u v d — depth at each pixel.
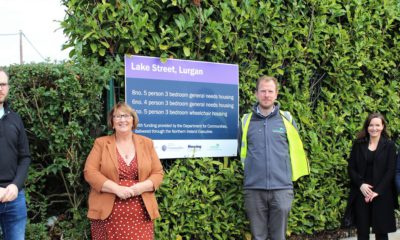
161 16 4.70
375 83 6.14
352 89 5.91
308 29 5.55
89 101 4.05
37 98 3.87
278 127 4.63
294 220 5.44
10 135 3.48
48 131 3.92
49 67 3.85
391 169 4.91
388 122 6.23
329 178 5.71
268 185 4.52
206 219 4.90
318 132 5.62
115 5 4.37
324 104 5.82
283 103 5.36
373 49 6.09
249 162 4.62
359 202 5.04
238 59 5.15
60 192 4.32
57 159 4.01
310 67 5.67
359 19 5.81
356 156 5.11
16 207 3.53
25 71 3.85
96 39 4.34
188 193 4.80
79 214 4.15
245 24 5.04
